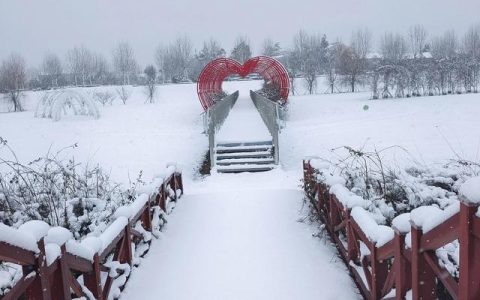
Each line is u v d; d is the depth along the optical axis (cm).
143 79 6988
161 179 685
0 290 374
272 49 8006
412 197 522
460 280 229
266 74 3359
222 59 2466
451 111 2036
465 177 572
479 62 3653
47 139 1823
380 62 3722
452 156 1091
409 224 314
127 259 485
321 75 5819
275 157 1180
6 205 533
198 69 7356
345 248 517
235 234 627
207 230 650
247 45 7381
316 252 550
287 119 2227
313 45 6700
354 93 3972
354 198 466
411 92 3189
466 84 3241
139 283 483
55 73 6994
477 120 1711
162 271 513
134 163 1327
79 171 1170
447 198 517
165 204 705
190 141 1602
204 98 2591
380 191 552
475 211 216
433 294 289
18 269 404
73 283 336
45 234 286
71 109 3189
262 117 1767
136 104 3741
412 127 1655
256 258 539
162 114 2480
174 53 7156
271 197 807
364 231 393
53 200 543
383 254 359
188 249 579
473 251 219
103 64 7131
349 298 434
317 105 2770
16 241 253
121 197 613
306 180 782
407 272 316
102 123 2266
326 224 607
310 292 448
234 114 2061
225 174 1122
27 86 5903
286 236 610
